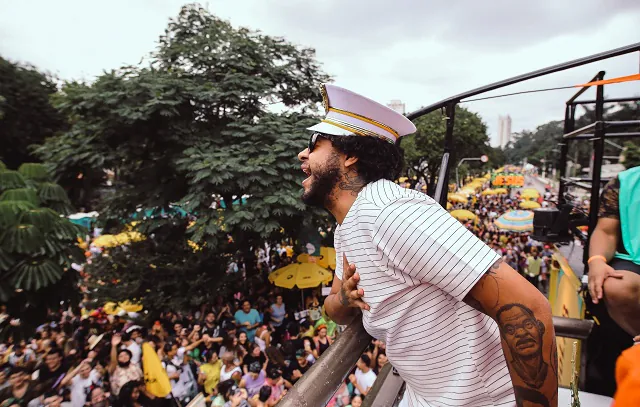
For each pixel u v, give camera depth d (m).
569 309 3.54
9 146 26.39
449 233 0.98
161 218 9.77
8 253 6.52
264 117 9.26
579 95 3.70
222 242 9.55
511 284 0.93
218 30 10.18
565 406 2.12
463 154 28.14
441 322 1.12
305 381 1.01
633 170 1.97
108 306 9.42
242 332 6.88
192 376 6.42
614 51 1.72
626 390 0.57
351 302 1.20
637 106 3.52
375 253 1.08
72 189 10.39
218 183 7.96
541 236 3.83
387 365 1.89
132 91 8.38
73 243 7.75
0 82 24.75
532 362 0.92
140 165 10.34
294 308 10.16
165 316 9.34
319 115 10.59
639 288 1.69
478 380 1.15
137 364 5.82
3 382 5.32
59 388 5.52
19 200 7.25
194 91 8.81
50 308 7.55
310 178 1.28
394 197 1.07
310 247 10.09
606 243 1.95
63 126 28.44
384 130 1.20
